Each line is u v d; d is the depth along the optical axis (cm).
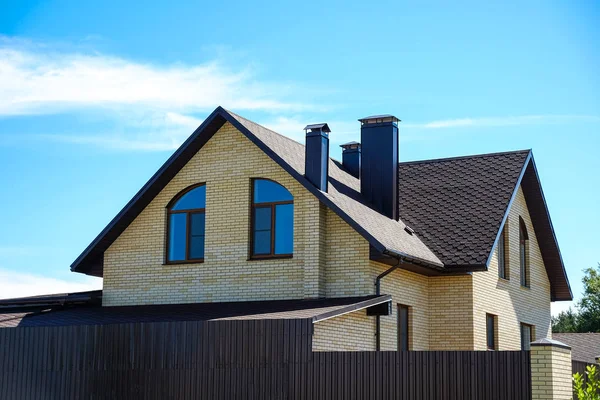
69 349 1969
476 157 2709
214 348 1812
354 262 2102
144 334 1891
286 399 1723
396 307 2192
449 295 2314
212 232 2291
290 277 2158
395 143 2395
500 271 2548
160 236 2366
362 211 2195
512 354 1538
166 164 2323
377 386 1644
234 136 2305
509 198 2431
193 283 2294
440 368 1594
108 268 2430
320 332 1891
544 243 2855
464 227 2359
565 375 1554
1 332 2045
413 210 2502
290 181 2202
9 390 2011
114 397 1897
